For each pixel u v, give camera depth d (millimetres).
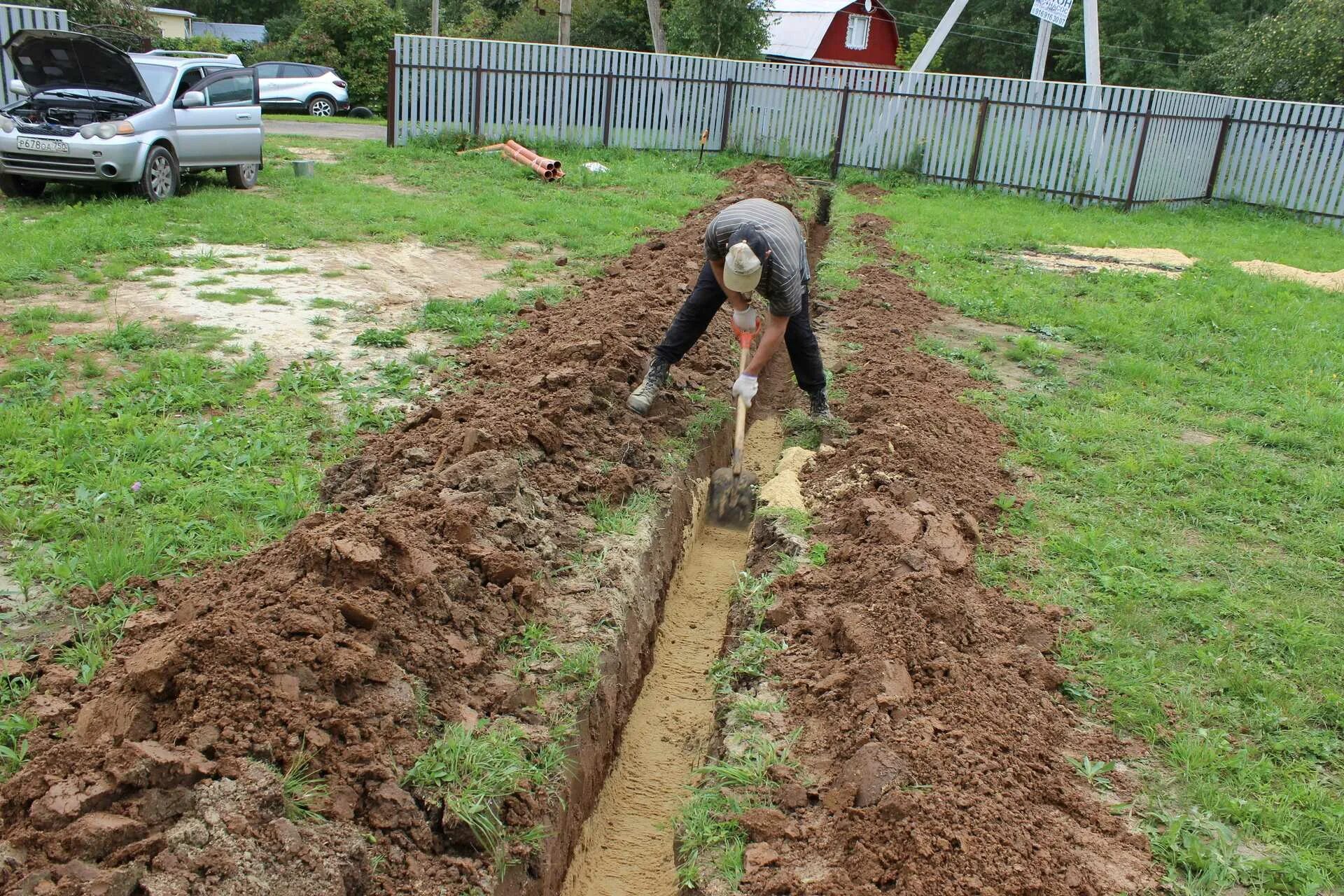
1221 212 19328
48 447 5176
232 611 3260
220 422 5633
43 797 2576
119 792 2578
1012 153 19281
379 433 5719
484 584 4035
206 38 36250
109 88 12547
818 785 3381
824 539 5047
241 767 2744
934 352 8336
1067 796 3316
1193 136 19188
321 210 12164
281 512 4652
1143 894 2963
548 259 10453
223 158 13211
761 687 3949
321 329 7574
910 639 3916
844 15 43406
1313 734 3781
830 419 6543
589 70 20375
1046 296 10492
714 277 5973
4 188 11875
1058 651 4242
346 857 2678
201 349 6887
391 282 9188
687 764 4211
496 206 13141
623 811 3961
